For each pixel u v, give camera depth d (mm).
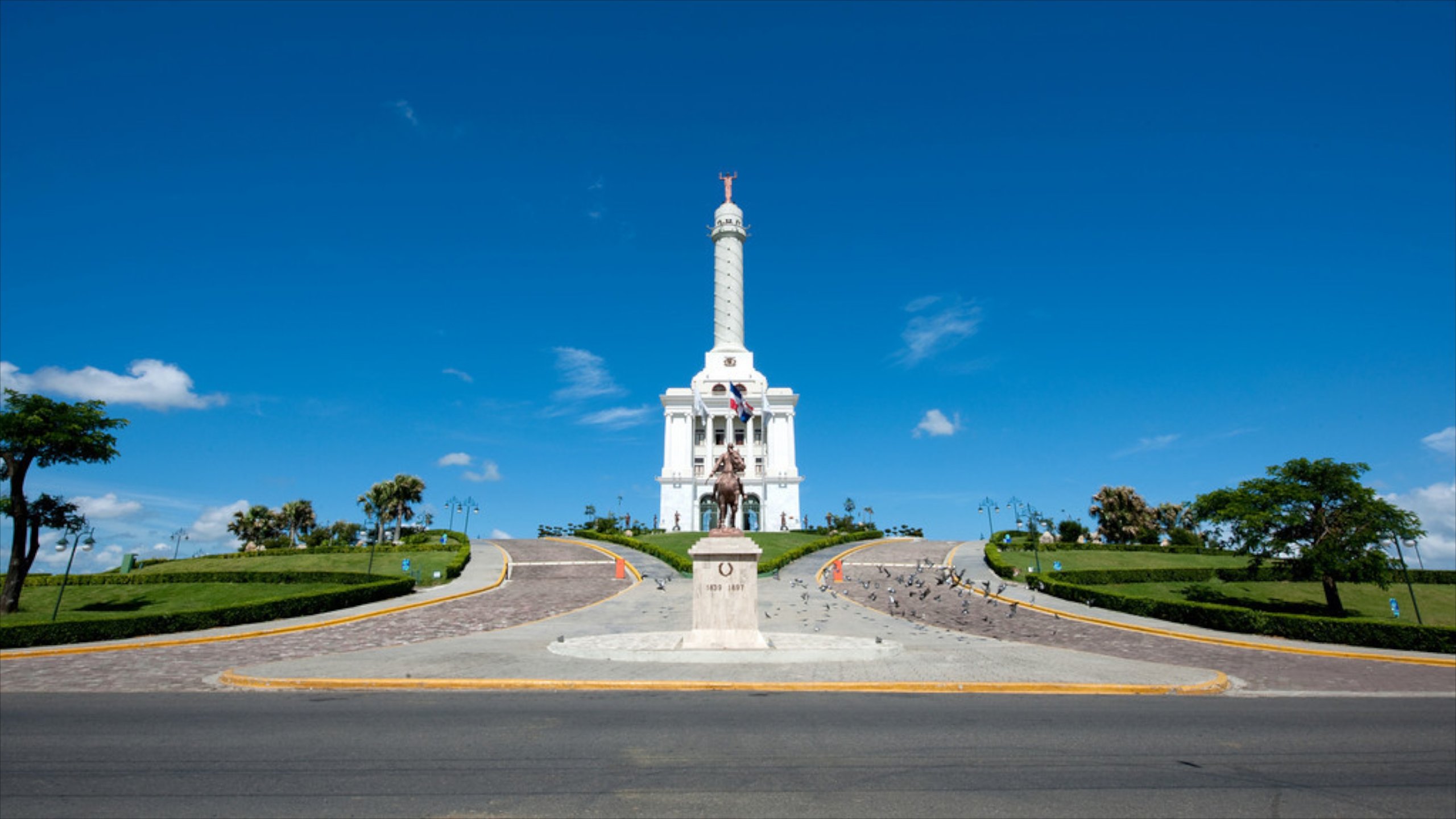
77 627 28547
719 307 103625
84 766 10789
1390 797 9633
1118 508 88188
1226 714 15109
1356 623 29875
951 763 10828
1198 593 42625
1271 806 9211
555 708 14734
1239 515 41531
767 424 99875
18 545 35938
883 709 14773
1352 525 39188
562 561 59469
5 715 14672
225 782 9930
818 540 69312
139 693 17516
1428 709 16547
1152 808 9055
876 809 8852
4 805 9031
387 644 27391
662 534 81500
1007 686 17359
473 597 41406
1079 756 11312
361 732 12680
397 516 82562
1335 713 15734
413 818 8516
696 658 20578
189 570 51812
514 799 9156
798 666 19891
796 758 11023
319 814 8648
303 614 34469
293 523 97438
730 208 103812
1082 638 30656
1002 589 44656
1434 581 50031
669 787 9648
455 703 15328
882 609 37219
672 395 100125
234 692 17203
